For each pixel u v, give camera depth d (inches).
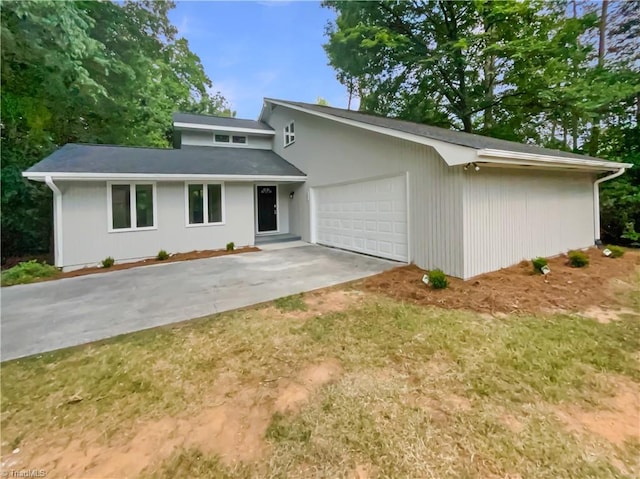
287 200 542.0
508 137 544.4
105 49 430.9
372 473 74.6
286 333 151.6
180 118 555.2
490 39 511.2
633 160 414.9
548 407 96.0
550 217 307.0
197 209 404.8
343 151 373.7
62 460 82.0
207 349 138.5
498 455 78.4
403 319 163.3
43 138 451.5
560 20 480.1
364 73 612.1
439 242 250.5
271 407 99.6
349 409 96.6
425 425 89.0
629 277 236.7
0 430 93.2
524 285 214.8
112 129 539.5
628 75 422.9
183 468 78.3
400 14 542.3
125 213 361.1
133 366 125.9
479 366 118.5
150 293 229.0
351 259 328.2
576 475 72.9
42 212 460.4
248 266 312.8
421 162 265.4
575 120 504.7
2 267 394.0
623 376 111.4
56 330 163.6
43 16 293.3
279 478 74.5
